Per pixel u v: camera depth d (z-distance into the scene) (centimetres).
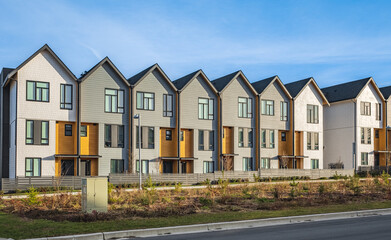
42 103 3728
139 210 1836
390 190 2772
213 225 1467
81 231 1333
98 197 1767
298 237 1279
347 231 1387
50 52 3750
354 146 5188
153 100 4225
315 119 5200
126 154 4075
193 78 4416
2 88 4003
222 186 2786
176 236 1325
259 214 1733
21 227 1399
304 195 2556
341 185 3128
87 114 3909
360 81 5516
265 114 4834
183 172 4403
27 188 3422
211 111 4538
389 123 5553
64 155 3750
